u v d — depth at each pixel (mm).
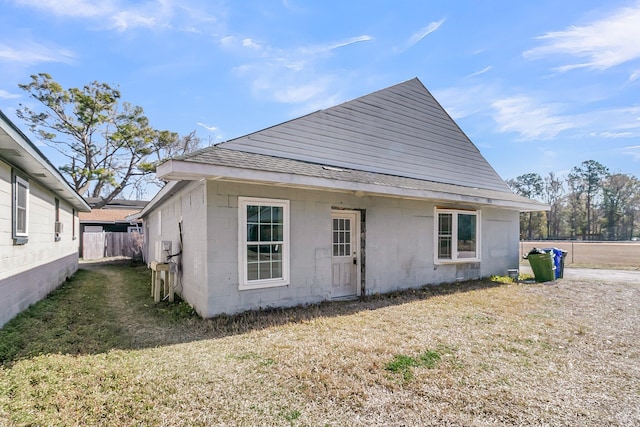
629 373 3445
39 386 2971
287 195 6172
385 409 2736
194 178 5121
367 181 6445
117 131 23078
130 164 24359
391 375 3314
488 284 8977
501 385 3152
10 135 3721
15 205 5145
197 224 5949
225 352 3875
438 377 3287
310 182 5547
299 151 6949
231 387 3043
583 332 4727
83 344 4145
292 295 6195
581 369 3533
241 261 5617
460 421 2586
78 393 2865
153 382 3105
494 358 3789
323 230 6656
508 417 2646
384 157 8461
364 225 7473
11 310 5098
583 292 7859
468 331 4746
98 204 23266
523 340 4395
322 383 3129
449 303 6570
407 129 9055
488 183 11320
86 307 6332
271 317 5363
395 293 7629
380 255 7715
